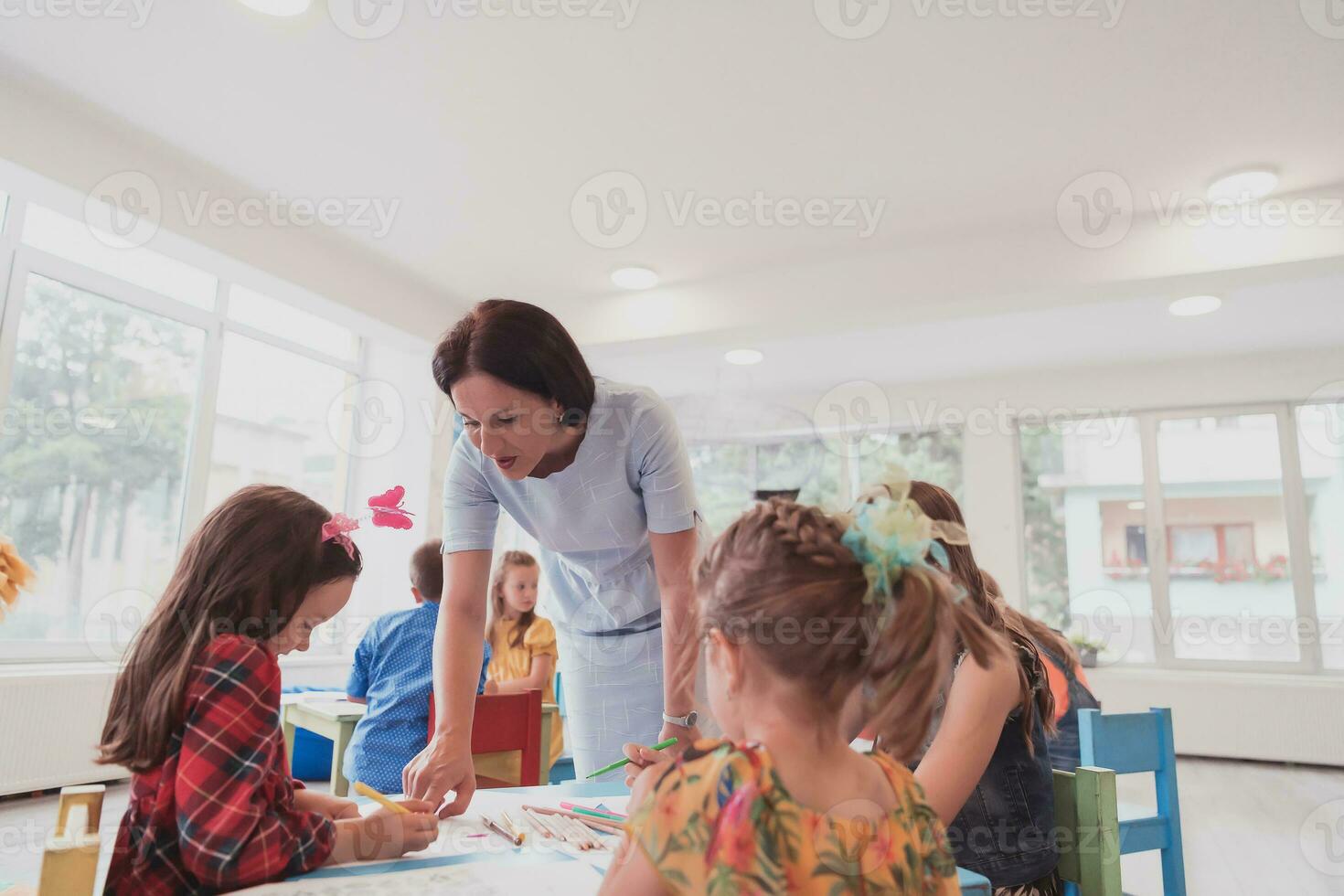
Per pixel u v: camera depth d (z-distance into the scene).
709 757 0.67
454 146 2.75
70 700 3.21
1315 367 5.05
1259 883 2.71
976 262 3.27
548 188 3.00
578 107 2.52
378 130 2.66
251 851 0.78
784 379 5.45
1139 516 5.51
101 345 3.63
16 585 1.28
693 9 2.10
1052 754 2.06
